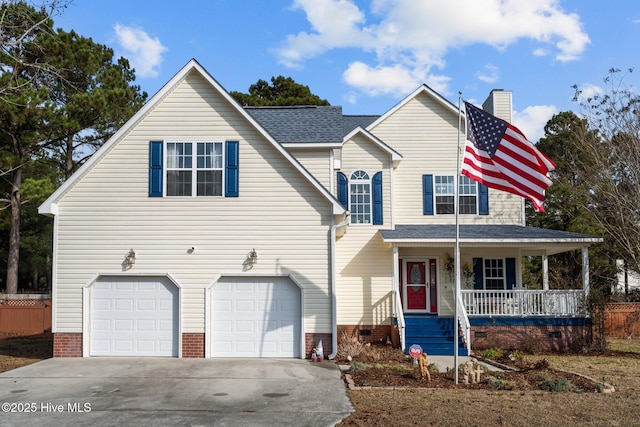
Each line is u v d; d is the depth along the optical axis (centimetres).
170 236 1691
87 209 1691
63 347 1664
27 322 2633
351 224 2097
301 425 944
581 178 3136
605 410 1040
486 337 1939
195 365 1531
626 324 2539
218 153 1716
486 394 1173
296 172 1712
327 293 1681
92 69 2820
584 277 1984
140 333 1680
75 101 2673
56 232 1681
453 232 2025
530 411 1028
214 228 1695
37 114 2492
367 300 2064
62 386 1253
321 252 1692
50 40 2445
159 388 1232
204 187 1706
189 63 1700
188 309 1677
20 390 1212
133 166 1706
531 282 3105
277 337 1684
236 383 1290
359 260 2083
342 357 1647
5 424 951
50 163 3406
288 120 2191
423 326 1931
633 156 2644
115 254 1681
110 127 3036
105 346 1675
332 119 2189
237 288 1697
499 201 2228
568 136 3572
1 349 1984
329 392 1195
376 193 2111
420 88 2223
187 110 1725
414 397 1144
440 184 2214
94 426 940
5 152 2544
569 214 3309
